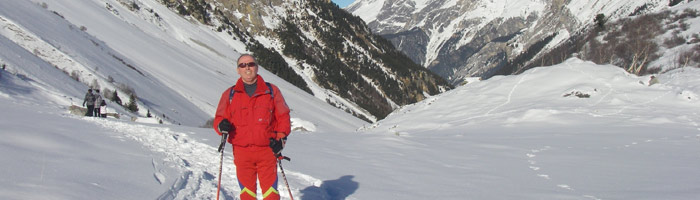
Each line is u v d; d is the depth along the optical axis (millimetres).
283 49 134250
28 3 44156
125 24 69562
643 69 79000
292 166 6891
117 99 27906
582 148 11344
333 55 146625
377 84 143875
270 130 4230
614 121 19266
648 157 9531
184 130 10523
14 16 34906
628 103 22781
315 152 8680
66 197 3648
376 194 5355
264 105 4156
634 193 5574
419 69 175500
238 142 4160
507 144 12133
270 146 4078
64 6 57375
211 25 116688
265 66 107625
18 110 10336
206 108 45156
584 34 163500
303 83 109000
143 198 4191
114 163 5477
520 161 8680
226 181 5707
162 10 99750
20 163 4516
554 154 9906
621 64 85438
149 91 37344
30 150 5281
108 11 72062
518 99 26203
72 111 16438
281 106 4227
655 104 22500
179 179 5230
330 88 123188
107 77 32938
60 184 4000
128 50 52812
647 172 7441
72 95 23750
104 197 3926
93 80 29875
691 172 7430
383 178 6355
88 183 4262
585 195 5484
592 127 18062
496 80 30266
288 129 4191
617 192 5672
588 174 7180
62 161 5016
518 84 28531
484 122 22031
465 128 20875
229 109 4207
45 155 5160
